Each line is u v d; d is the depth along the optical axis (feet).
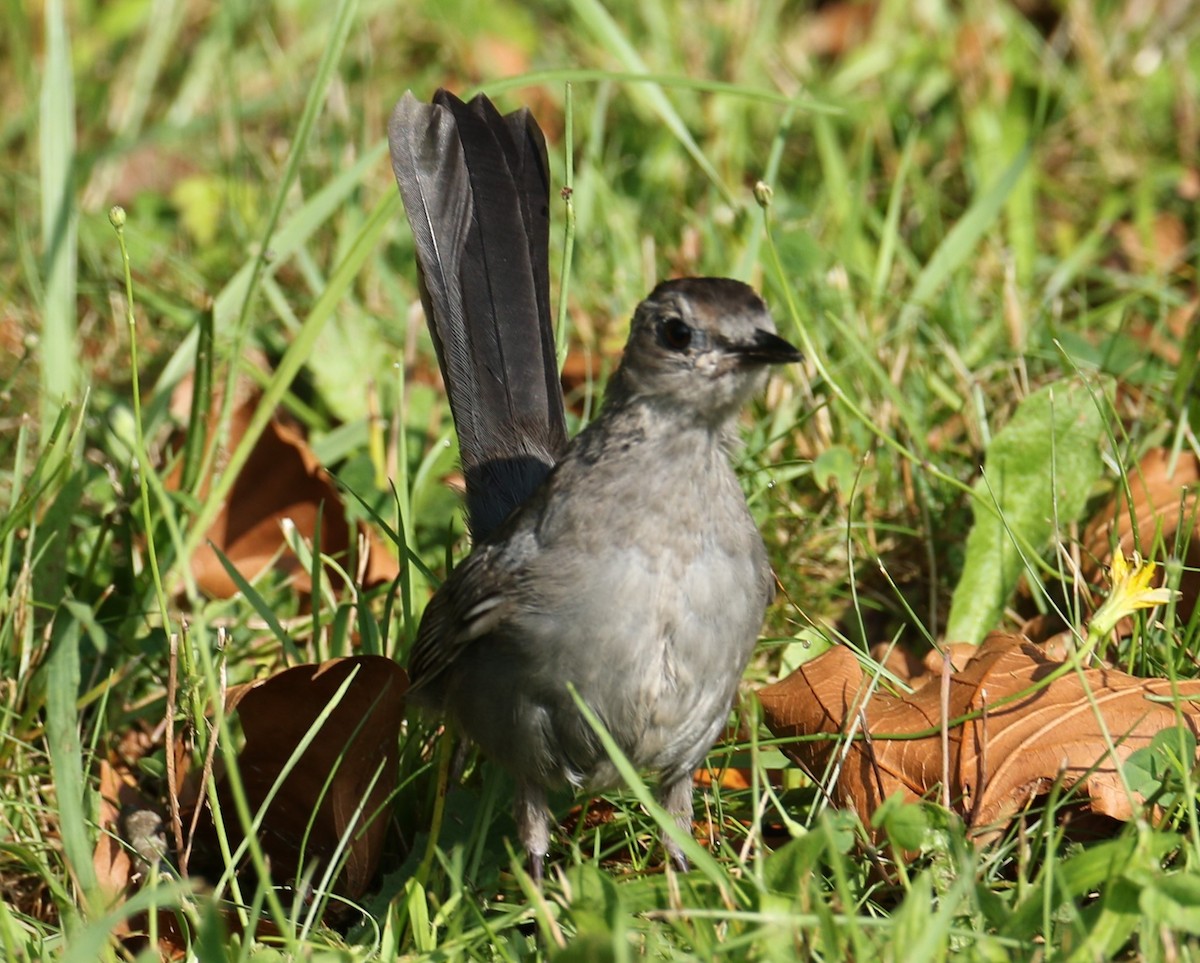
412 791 29.50
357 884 27.61
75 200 39.55
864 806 26.73
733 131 47.57
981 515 32.48
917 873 25.11
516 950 23.90
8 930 22.50
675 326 25.70
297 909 23.95
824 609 34.27
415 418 38.93
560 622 25.98
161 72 54.65
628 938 22.27
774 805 27.66
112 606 33.71
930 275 39.96
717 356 25.62
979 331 40.50
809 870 22.48
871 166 48.19
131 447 34.94
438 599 28.45
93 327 42.80
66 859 26.02
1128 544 32.48
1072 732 26.16
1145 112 49.98
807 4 57.72
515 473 31.81
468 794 28.81
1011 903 23.91
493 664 26.99
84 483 31.76
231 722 30.19
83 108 52.65
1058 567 32.22
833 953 21.11
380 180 47.60
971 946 21.53
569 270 33.65
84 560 34.76
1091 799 25.30
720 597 26.04
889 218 41.88
